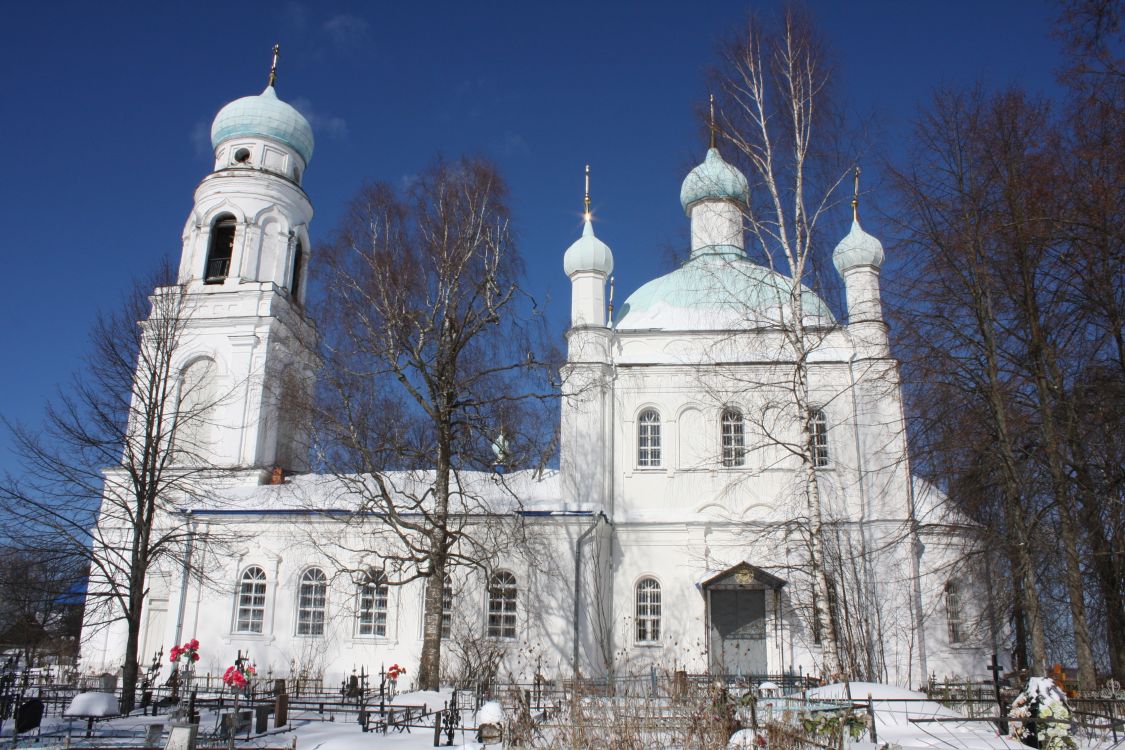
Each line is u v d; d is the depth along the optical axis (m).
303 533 36.47
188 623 35.94
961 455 24.02
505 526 33.16
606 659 30.22
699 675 28.30
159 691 30.36
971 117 24.38
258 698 27.11
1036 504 23.25
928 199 24.33
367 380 29.48
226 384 39.91
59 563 29.06
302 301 44.09
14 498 28.72
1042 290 22.84
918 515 32.56
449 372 28.12
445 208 29.05
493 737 16.47
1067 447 22.56
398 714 22.75
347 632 35.12
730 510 35.47
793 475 35.09
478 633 33.41
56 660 38.19
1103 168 19.28
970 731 18.44
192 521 36.53
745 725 16.44
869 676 26.02
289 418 31.91
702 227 40.19
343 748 17.78
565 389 36.28
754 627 34.41
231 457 38.94
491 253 29.20
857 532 33.12
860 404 34.34
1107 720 19.11
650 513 35.94
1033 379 23.09
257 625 35.97
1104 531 22.02
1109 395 21.62
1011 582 24.23
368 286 28.72
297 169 45.34
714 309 37.47
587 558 33.66
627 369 37.50
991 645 31.92
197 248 42.12
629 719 15.41
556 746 15.32
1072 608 21.84
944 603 32.12
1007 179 23.19
